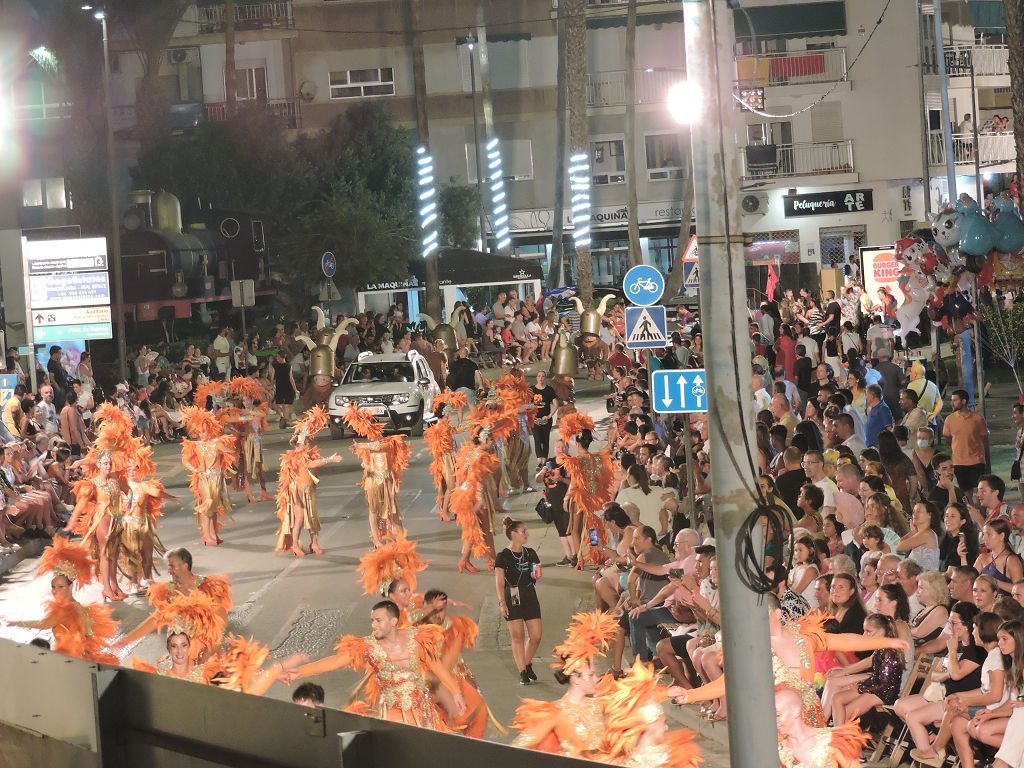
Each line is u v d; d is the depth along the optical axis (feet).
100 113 170.09
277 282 173.88
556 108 192.44
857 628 35.73
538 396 80.74
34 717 22.16
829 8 183.73
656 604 41.29
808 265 178.29
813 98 185.68
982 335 81.87
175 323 152.87
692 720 38.19
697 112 19.54
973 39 200.54
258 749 18.38
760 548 19.44
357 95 192.44
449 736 16.29
